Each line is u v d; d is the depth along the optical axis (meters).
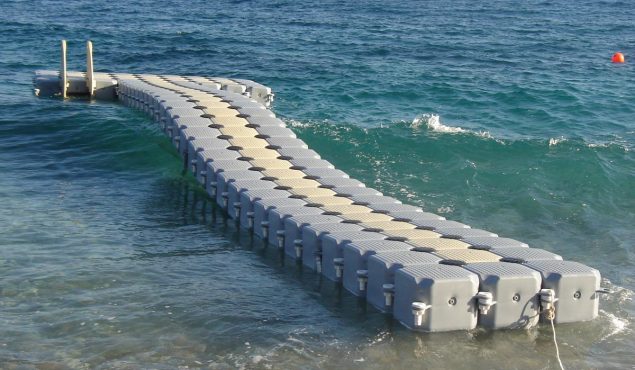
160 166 19.47
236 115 19.70
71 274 12.70
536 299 11.06
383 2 68.81
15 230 14.67
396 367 10.19
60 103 26.06
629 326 11.45
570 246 15.06
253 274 12.94
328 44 40.97
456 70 34.25
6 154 20.25
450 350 10.58
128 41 40.69
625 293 12.62
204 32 44.50
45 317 11.23
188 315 11.41
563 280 11.08
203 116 19.58
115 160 19.92
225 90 25.03
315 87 30.28
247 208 14.80
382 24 51.16
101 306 11.62
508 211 17.02
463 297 10.80
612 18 59.06
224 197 15.84
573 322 11.34
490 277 10.89
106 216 15.76
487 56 38.50
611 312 11.87
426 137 21.78
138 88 24.55
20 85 29.45
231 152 17.03
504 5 68.62
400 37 44.38
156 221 15.53
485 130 24.20
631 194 18.41
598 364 10.42
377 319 11.33
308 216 13.54
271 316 11.47
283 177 15.66
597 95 29.25
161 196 17.17
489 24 52.84
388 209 14.02
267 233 14.25
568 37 46.41
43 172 18.83
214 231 14.97
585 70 35.09
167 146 20.72
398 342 10.74
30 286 12.20
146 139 21.34
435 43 42.16
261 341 10.74
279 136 18.14
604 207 17.47
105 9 56.22
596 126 25.03
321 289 12.38
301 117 25.23
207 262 13.43
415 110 26.86
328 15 56.47
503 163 20.22
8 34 41.81
